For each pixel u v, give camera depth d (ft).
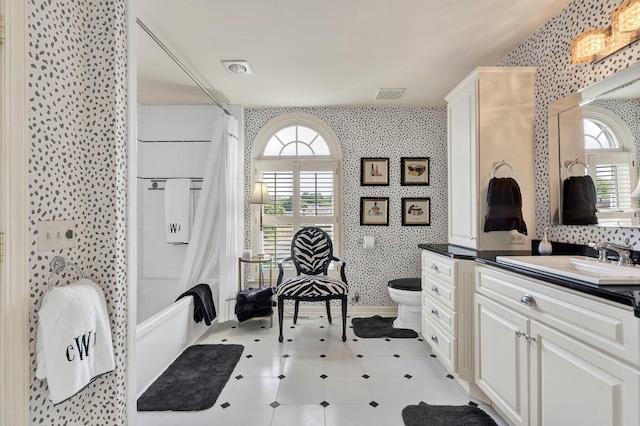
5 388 3.46
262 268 11.72
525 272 4.90
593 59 5.91
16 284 3.55
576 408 3.98
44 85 3.95
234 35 7.37
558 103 6.81
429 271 8.34
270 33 7.29
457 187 8.55
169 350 8.11
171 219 11.81
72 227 4.43
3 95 3.43
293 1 6.19
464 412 6.17
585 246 6.26
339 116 12.31
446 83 10.09
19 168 3.58
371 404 6.45
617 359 3.48
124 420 4.99
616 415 3.45
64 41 4.28
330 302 12.31
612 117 5.62
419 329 10.49
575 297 4.03
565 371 4.15
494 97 7.50
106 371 4.33
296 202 12.14
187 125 12.21
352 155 12.28
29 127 3.75
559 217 6.81
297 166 12.14
